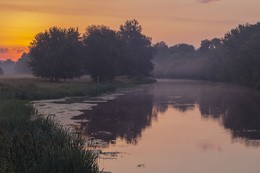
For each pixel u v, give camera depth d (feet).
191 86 380.17
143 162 67.00
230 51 483.92
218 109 161.79
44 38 329.31
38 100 188.96
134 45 469.16
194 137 93.09
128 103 186.39
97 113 141.28
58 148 46.39
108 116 133.59
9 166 41.83
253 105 178.60
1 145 46.73
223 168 64.13
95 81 344.49
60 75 323.57
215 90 306.35
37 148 46.60
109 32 360.07
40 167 41.88
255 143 85.46
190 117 134.00
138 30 485.15
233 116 136.77
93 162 47.26
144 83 443.32
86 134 94.63
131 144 82.89
